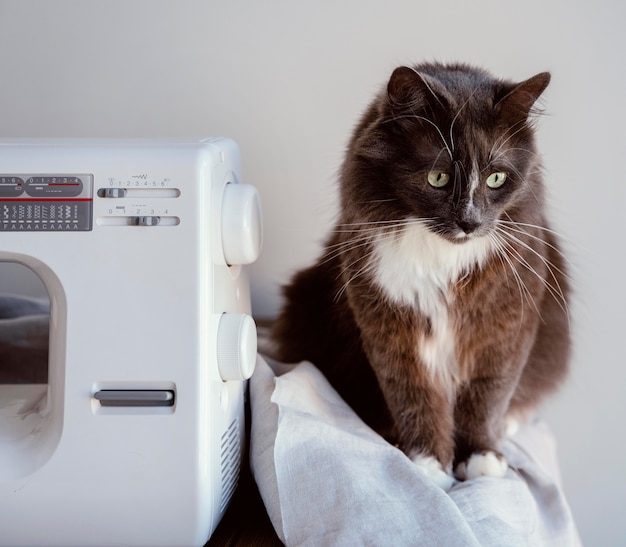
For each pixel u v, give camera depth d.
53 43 1.41
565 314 1.30
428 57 1.36
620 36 1.31
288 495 0.88
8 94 1.42
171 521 0.82
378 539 0.80
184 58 1.40
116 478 0.81
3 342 1.19
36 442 0.85
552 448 1.28
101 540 0.83
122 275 0.82
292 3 1.37
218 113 1.41
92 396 0.82
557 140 1.34
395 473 0.90
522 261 1.11
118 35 1.40
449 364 1.16
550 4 1.32
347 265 1.16
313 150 1.40
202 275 0.82
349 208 1.13
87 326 0.82
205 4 1.38
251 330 0.91
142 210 0.82
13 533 0.83
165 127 1.41
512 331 1.12
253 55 1.39
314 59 1.38
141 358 0.82
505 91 1.03
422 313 1.11
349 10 1.36
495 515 0.90
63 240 0.82
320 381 1.14
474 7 1.34
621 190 1.34
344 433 0.95
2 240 0.82
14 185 0.82
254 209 0.96
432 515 0.83
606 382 1.37
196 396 0.81
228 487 0.96
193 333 0.81
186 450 0.81
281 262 1.43
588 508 1.40
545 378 1.31
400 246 1.10
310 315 1.33
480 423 1.18
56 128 1.42
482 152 1.02
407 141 1.05
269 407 1.02
